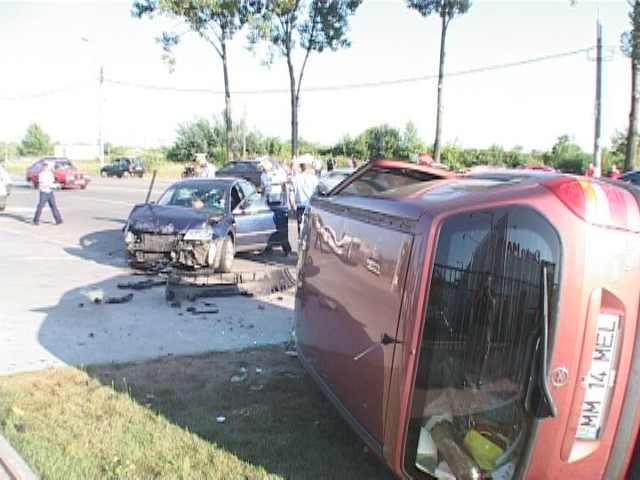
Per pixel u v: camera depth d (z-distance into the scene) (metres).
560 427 2.99
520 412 3.01
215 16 30.05
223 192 11.62
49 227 16.97
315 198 5.54
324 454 4.10
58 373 5.41
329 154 61.81
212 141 70.50
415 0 28.45
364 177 5.01
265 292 9.18
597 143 23.48
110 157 73.94
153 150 87.38
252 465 3.91
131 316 7.59
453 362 3.13
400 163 4.70
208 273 9.90
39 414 4.50
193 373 5.57
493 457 3.07
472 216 3.13
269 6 29.69
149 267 10.24
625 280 3.01
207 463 3.91
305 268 5.33
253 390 5.20
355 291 3.88
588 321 2.96
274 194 13.47
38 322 7.12
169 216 10.41
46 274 10.11
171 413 4.66
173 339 6.68
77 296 8.52
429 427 3.16
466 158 52.09
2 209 21.25
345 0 30.20
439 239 3.13
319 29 30.38
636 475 3.13
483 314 3.09
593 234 2.98
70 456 3.88
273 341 6.72
